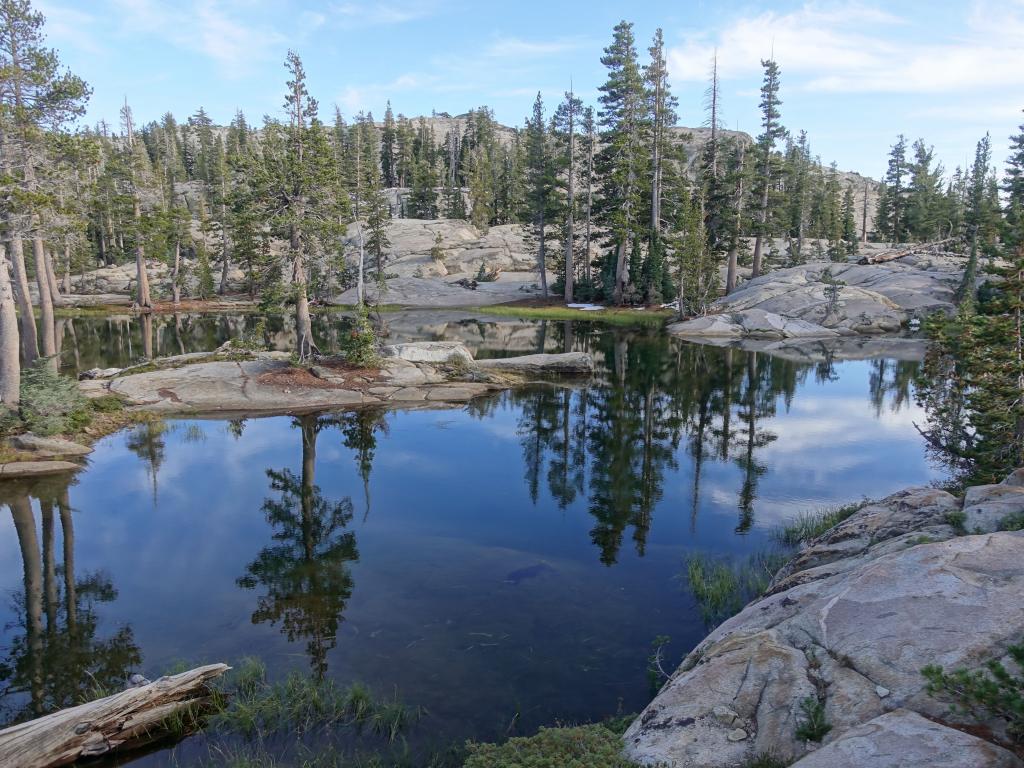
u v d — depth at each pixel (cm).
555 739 626
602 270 6581
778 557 1212
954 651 541
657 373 3350
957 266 5841
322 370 2764
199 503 1550
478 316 5950
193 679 795
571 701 782
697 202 5919
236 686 826
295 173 2727
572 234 6494
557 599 1052
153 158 12662
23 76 2336
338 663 873
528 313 5897
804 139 12000
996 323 1471
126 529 1395
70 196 2580
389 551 1260
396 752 699
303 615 1012
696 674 649
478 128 12744
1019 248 1498
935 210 8500
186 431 2214
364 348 2823
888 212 9406
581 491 1642
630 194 5903
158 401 2480
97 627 994
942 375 1858
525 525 1401
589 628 958
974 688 466
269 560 1230
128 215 6425
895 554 720
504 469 1825
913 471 1805
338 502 1556
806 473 1786
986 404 1460
